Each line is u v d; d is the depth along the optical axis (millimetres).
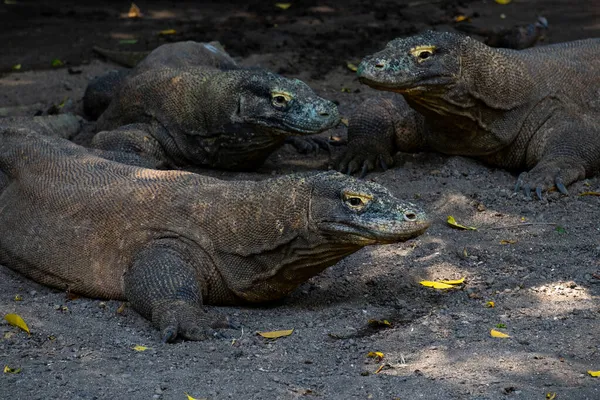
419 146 21422
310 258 14008
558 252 16219
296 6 34875
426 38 19016
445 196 18625
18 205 16031
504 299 14516
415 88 18828
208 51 24734
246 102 19688
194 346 13094
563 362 12320
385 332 13578
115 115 22172
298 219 13883
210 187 14906
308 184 13977
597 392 11531
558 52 21719
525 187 18922
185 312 13672
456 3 34719
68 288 15258
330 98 25422
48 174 16016
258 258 14336
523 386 11688
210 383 11867
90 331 13672
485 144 20406
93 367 12383
